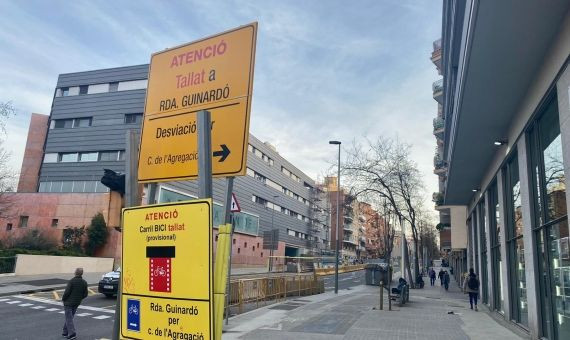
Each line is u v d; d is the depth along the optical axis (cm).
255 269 5412
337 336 1077
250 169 5756
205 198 332
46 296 1822
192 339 304
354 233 10700
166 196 3441
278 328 1178
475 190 2331
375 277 3544
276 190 6656
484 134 1453
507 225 1475
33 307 1483
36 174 4931
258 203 5988
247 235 5516
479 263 2252
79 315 1334
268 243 2202
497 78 1048
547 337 977
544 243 979
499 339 1076
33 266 2653
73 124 4259
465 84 1087
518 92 1121
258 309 1591
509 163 1441
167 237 330
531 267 1065
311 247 8031
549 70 891
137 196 434
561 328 879
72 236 3347
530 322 1070
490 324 1373
